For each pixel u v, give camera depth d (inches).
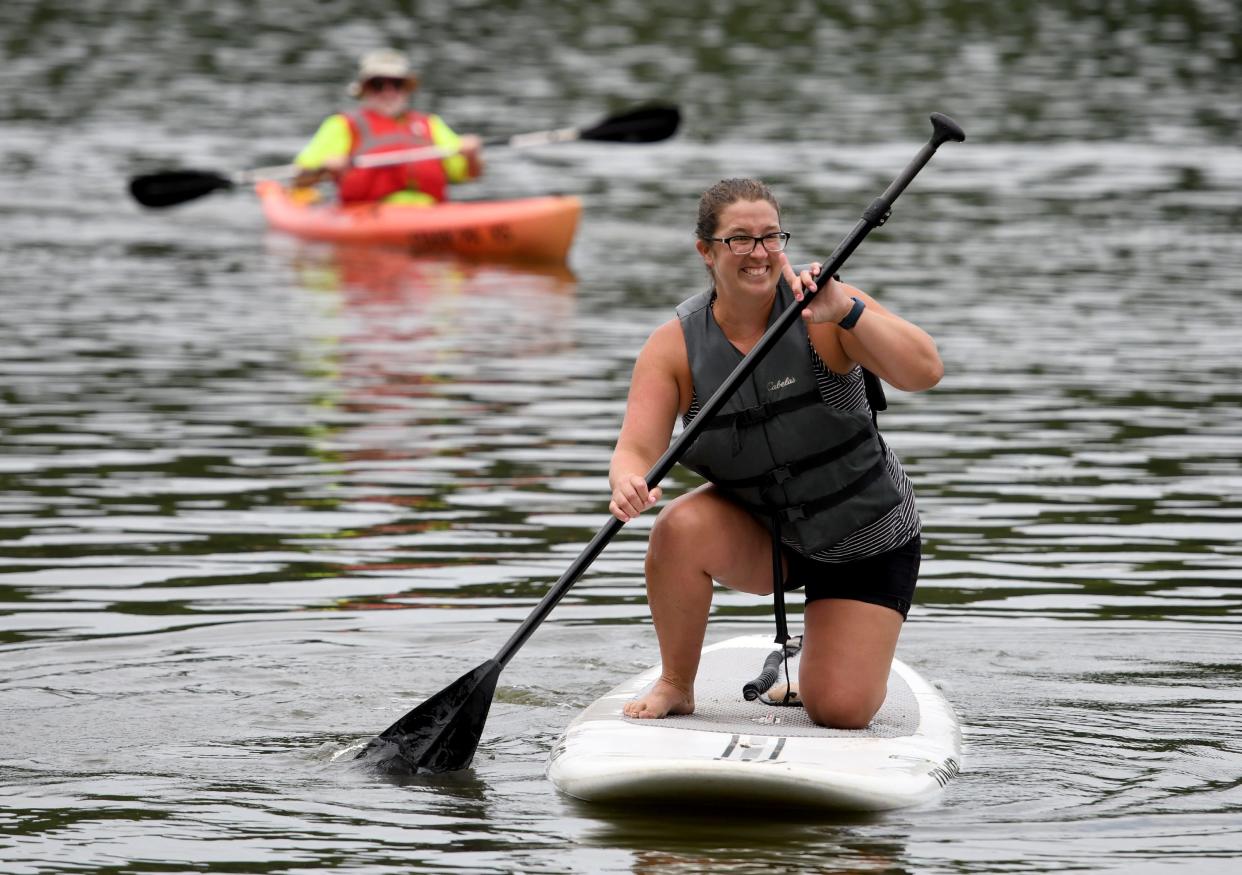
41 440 1208.8
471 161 2267.5
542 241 2117.4
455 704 662.5
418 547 970.1
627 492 662.5
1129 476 1115.9
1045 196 2532.0
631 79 3745.1
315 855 558.9
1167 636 816.9
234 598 876.0
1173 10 4800.7
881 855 557.3
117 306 1754.4
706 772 597.9
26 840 571.2
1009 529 999.6
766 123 3257.9
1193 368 1449.3
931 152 672.4
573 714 728.3
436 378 1424.7
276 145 3004.4
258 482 1104.8
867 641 671.1
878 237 2160.4
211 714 713.0
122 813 598.9
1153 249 2087.8
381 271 2041.1
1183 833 576.4
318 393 1366.9
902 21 4672.7
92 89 3641.7
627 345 1568.7
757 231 653.3
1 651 789.9
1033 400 1336.1
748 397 666.2
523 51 4143.7
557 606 874.8
